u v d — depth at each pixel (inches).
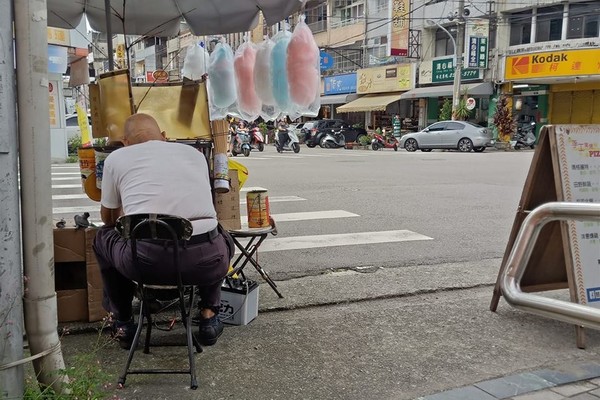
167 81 180.4
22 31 91.4
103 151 147.4
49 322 99.3
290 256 230.8
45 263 98.0
